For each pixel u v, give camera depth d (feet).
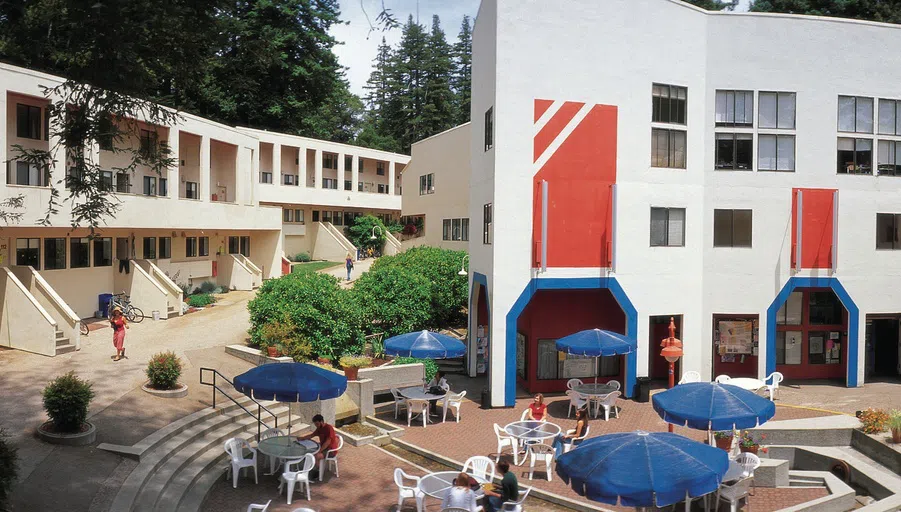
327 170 215.31
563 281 79.51
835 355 93.56
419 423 70.38
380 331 97.55
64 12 41.52
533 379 86.33
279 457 49.49
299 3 196.24
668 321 91.97
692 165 84.33
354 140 283.18
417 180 159.12
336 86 231.91
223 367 75.61
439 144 146.10
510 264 78.13
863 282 88.22
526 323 87.51
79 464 45.16
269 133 185.47
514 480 43.29
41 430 49.19
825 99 86.89
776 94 86.02
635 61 81.35
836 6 142.20
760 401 48.39
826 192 86.99
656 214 82.99
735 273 85.56
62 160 87.56
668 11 82.53
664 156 83.15
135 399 61.00
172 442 51.70
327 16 202.59
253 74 195.11
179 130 118.42
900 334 95.55
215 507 46.26
